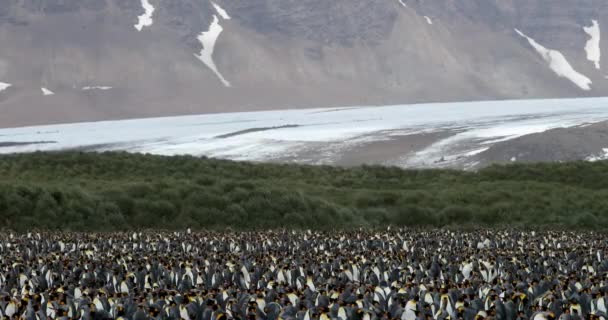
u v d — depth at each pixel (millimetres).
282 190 124125
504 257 73375
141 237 93562
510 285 56156
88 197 117312
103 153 168625
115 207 115250
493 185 140875
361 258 71000
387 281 61156
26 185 120125
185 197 122125
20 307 50000
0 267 68625
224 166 160500
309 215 116562
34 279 61344
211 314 47750
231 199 121188
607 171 148875
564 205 124062
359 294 51781
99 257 75625
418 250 79000
